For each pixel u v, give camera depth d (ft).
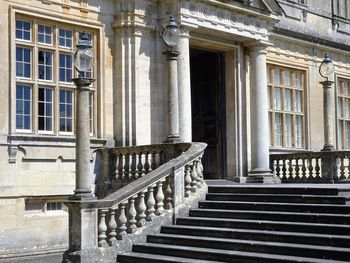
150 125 60.29
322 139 84.58
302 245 38.19
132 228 44.32
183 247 42.01
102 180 57.31
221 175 71.00
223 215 45.83
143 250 43.32
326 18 87.86
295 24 81.41
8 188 50.26
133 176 55.16
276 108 78.69
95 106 58.23
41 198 52.60
